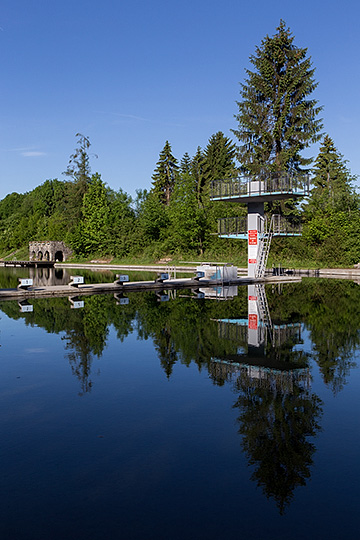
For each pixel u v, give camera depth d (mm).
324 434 5148
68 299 19328
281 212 44688
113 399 6391
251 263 28578
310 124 42750
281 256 43281
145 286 23875
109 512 3688
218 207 50594
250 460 4539
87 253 68438
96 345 9977
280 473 4262
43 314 14633
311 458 4578
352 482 4121
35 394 6664
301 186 25141
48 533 3416
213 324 12633
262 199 27219
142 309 15805
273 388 6848
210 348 9609
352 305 16688
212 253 49375
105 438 5070
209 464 4461
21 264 63375
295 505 3754
